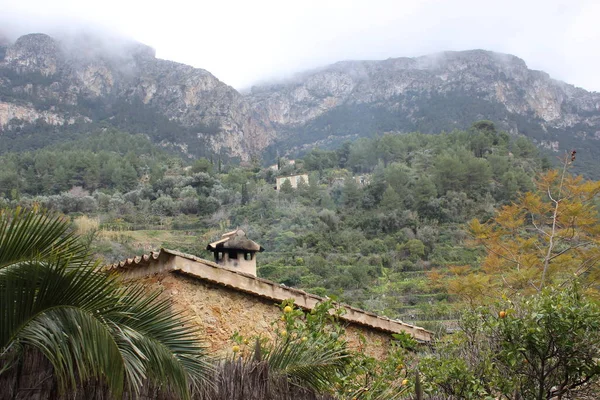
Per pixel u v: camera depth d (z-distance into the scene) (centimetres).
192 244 6744
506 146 10694
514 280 2067
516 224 2369
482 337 890
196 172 11031
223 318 813
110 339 433
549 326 764
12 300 425
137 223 7788
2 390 432
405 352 882
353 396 735
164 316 502
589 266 2130
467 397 782
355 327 986
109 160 10875
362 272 5172
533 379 793
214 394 534
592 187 2280
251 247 1350
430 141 12075
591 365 751
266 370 582
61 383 443
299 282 5228
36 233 445
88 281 443
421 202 7650
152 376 472
